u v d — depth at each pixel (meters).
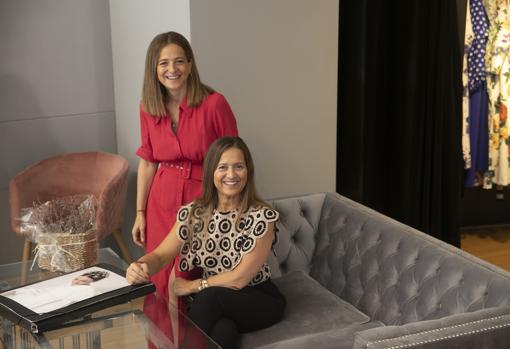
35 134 4.32
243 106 3.69
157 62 2.97
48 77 4.27
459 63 4.32
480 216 5.07
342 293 3.09
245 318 2.72
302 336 2.69
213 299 2.69
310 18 3.75
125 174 3.87
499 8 4.57
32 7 4.15
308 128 3.90
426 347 2.11
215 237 2.81
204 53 3.54
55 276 2.63
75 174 4.12
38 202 4.02
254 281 2.85
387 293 2.86
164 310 2.48
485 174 4.76
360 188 4.19
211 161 2.78
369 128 4.16
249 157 2.79
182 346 2.27
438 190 4.32
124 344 2.26
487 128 4.69
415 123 4.18
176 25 3.57
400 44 4.07
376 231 3.02
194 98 3.03
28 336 2.27
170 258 2.84
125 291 2.50
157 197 3.21
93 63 4.36
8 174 4.30
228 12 3.54
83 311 2.38
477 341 2.17
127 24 4.09
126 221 4.48
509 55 4.60
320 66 3.84
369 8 3.97
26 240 3.82
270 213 2.78
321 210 3.33
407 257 2.82
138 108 4.08
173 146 3.11
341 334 2.69
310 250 3.29
